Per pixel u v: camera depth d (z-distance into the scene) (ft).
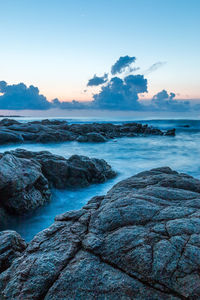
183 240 9.17
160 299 7.37
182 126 201.67
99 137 95.96
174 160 60.44
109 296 7.70
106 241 10.06
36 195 27.30
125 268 8.63
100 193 33.24
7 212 24.59
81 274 8.57
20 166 27.63
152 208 12.12
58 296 7.93
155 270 8.14
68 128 118.01
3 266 11.31
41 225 23.50
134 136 121.39
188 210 11.73
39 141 87.97
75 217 13.15
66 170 34.58
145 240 9.56
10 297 8.27
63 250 10.07
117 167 51.06
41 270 8.98
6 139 80.28
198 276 7.66
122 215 11.72
